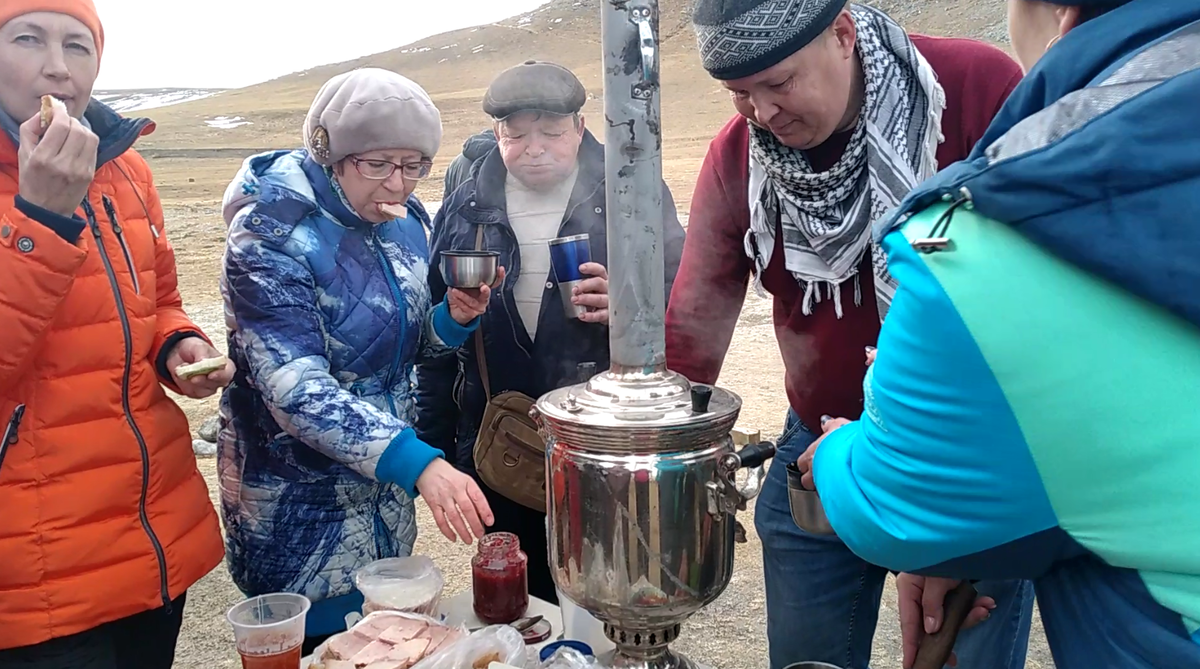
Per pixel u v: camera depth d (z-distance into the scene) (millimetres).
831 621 1776
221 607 3053
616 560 1031
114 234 1485
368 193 1593
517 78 2025
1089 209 667
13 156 1382
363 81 1542
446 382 2244
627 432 983
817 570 1755
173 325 1647
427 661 1223
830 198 1493
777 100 1349
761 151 1533
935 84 1440
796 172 1493
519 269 2105
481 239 2102
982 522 779
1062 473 727
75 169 1288
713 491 1032
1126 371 690
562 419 1024
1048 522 756
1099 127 664
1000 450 744
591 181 2146
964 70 1466
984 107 1450
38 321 1312
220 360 1522
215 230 9711
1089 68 733
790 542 1780
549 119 2027
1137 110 656
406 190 1622
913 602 1283
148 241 1568
